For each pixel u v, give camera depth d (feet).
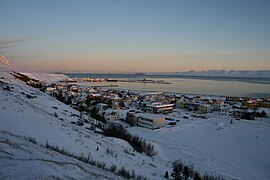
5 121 73.41
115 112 267.80
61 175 34.12
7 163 33.24
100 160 64.80
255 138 194.18
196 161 127.54
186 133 204.95
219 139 187.73
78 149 68.33
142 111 323.37
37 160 37.81
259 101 433.89
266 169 127.13
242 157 146.30
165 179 72.54
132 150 108.68
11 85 252.62
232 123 256.32
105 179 39.96
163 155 133.08
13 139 48.47
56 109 180.65
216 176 102.37
